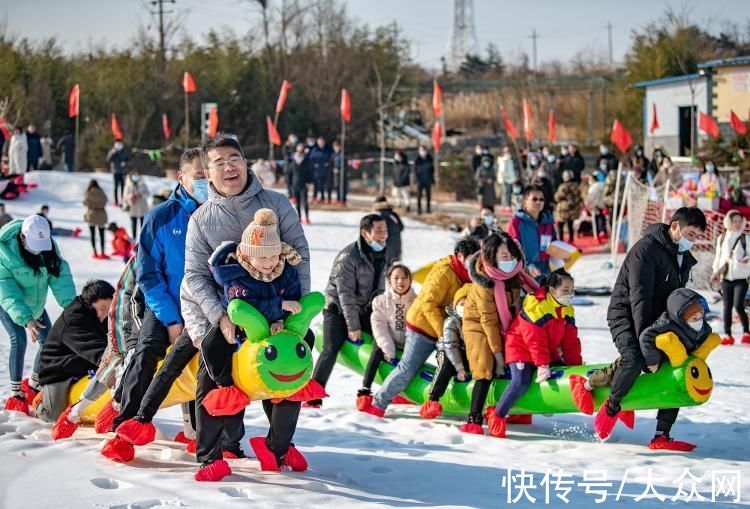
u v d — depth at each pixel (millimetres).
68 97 45062
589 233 23312
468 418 7250
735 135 26875
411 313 7605
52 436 6238
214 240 5121
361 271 8016
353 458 6070
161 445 6230
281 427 5352
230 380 5055
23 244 7141
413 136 50344
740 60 30250
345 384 9328
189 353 5426
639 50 41750
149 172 40000
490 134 51031
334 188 32062
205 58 49625
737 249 11766
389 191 35750
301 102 49406
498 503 5098
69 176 29938
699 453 6656
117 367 5965
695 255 17312
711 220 18125
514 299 7227
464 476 5750
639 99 40125
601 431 6637
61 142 36969
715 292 16234
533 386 6992
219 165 5082
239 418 5738
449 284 7516
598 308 15086
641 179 22188
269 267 4945
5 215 16281
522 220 8844
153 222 5539
